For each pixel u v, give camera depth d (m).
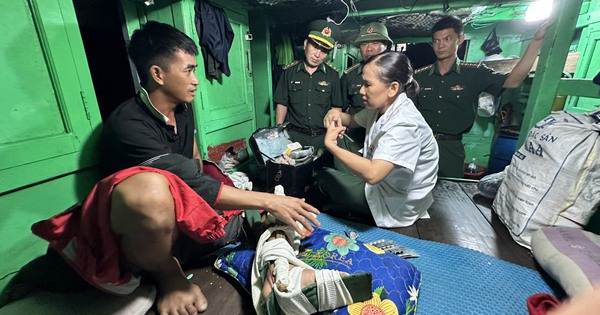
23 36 0.82
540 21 3.00
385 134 1.25
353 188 1.49
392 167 1.21
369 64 1.31
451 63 2.22
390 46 2.27
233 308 0.93
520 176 1.31
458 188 1.90
